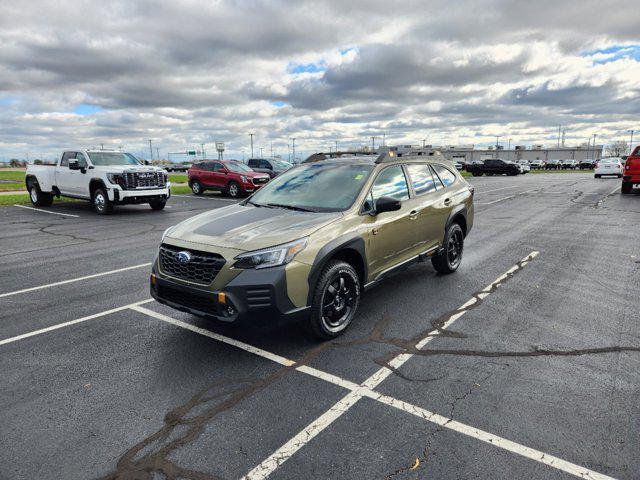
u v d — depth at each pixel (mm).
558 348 3781
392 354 3705
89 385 3271
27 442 2623
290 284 3465
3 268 6871
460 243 6293
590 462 2381
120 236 9781
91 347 3922
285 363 3570
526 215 12164
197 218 4344
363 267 4211
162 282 3801
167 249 3859
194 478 2318
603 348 3773
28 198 18938
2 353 3822
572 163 71438
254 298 3387
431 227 5375
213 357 3697
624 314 4551
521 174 44469
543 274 6070
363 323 4375
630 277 5871
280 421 2799
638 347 3785
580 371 3381
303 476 2314
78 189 14344
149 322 4508
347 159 5066
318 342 3947
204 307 3559
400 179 4988
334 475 2318
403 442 2576
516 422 2748
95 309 4930
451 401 2998
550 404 2941
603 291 5301
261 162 24656
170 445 2586
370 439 2607
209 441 2615
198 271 3580
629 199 15773
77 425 2787
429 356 3662
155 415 2889
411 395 3080
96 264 7117
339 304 4004
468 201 6277
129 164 14711
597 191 19969
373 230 4270
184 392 3162
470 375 3346
